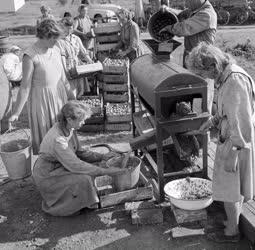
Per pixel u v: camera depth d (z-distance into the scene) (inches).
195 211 159.6
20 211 186.2
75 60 272.2
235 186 141.6
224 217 165.9
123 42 340.2
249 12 756.0
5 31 741.3
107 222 172.6
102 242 161.3
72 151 173.2
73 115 166.6
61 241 164.1
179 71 165.8
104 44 351.3
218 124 145.9
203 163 178.7
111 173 172.1
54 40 186.9
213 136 246.4
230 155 136.5
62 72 200.5
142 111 220.5
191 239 157.8
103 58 349.4
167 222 168.9
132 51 334.0
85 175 171.6
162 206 175.9
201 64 130.7
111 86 278.2
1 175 221.5
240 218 155.9
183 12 225.9
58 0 871.1
